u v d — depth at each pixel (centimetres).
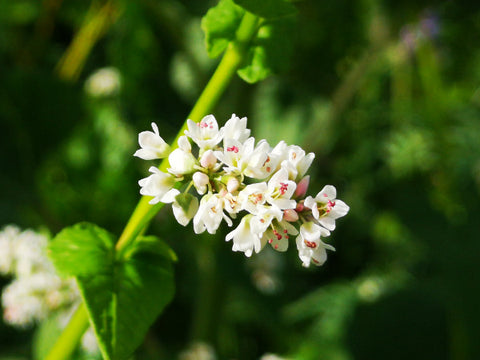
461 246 28
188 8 33
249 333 32
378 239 38
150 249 14
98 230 14
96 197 35
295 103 36
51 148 27
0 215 28
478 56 39
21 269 20
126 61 35
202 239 28
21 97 26
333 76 40
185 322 32
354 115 38
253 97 27
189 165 13
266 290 31
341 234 38
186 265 32
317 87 39
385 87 41
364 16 35
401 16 29
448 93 41
